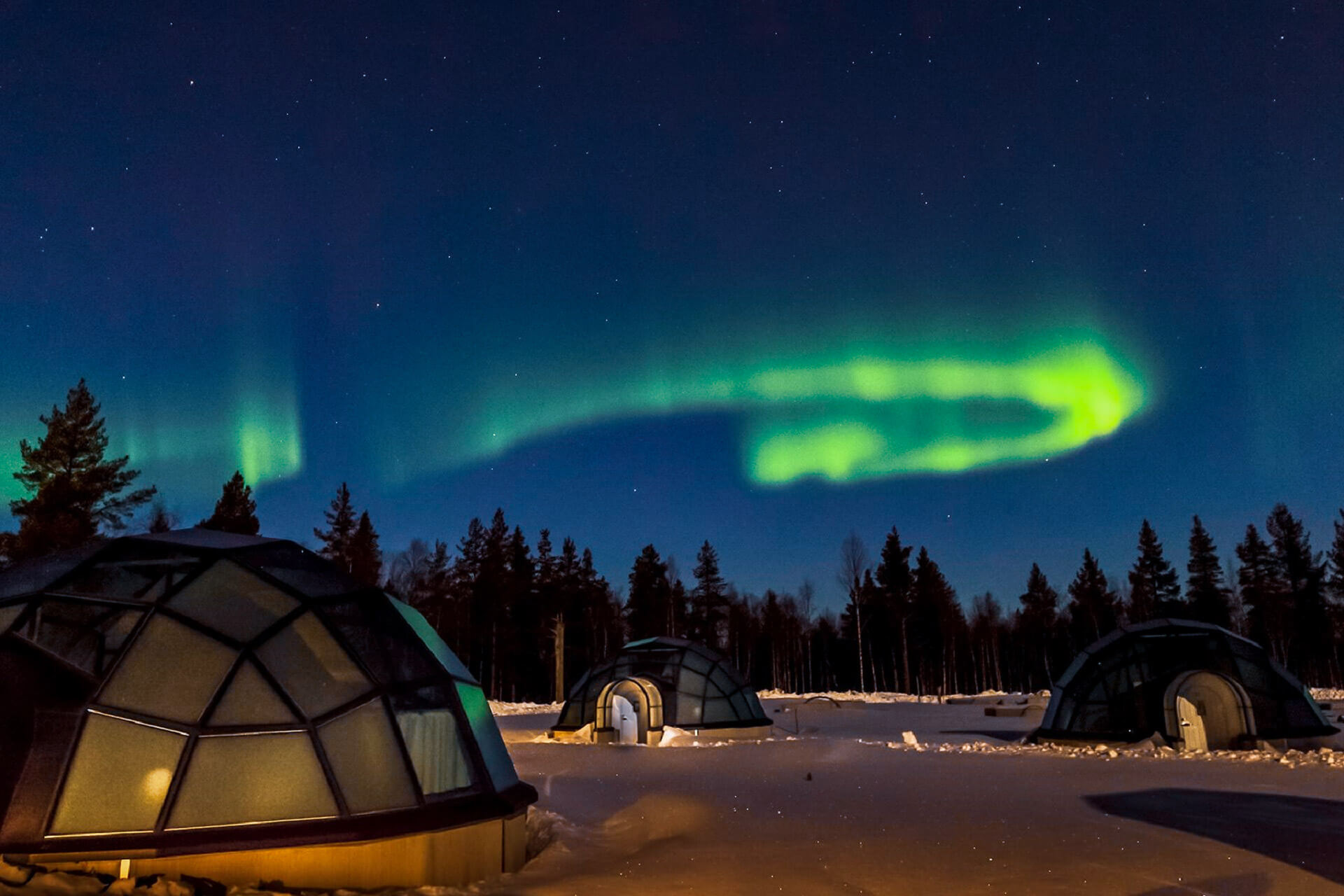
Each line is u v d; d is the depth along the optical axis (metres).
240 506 49.44
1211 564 72.19
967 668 80.44
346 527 65.06
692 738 24.42
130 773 7.55
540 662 68.50
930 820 11.24
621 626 79.44
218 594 8.96
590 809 12.78
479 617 67.25
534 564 71.31
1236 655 21.14
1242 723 20.00
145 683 7.98
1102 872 8.31
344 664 8.86
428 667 9.66
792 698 47.22
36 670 7.91
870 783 14.98
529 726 31.86
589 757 20.39
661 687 25.66
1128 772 15.74
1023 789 13.92
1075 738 21.09
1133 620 73.75
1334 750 18.55
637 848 10.09
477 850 8.62
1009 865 8.64
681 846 9.79
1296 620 66.62
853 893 7.74
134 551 9.43
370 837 7.75
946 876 8.25
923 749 21.36
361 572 61.94
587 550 75.75
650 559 78.25
